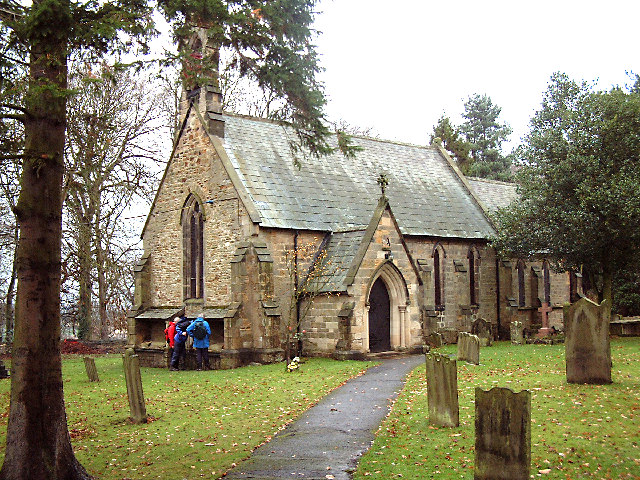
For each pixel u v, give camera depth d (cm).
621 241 3133
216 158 3120
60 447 1138
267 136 3434
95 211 4147
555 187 3247
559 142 3256
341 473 1130
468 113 8156
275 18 1434
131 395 1670
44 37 1091
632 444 1223
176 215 3331
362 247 2872
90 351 4091
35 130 1159
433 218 3756
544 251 3606
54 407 1145
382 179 3003
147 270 3447
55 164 1173
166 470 1210
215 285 3094
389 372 2345
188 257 3266
